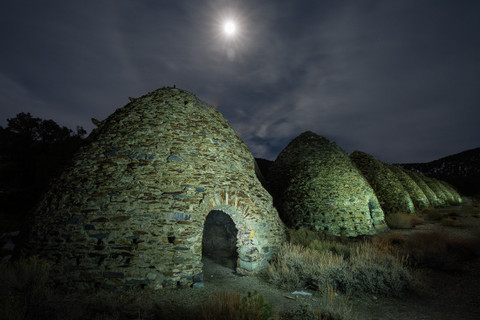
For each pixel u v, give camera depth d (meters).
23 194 13.91
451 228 13.28
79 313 3.47
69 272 4.76
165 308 4.09
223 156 7.10
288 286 5.48
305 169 13.30
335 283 5.40
